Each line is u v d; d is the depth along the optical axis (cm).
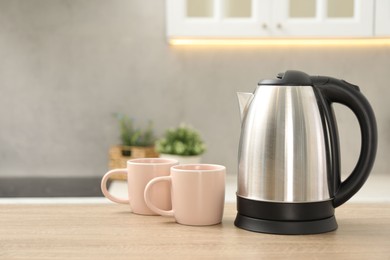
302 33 237
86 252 78
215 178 93
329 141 91
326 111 91
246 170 91
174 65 258
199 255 76
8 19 255
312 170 88
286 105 88
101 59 258
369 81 258
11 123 260
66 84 259
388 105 259
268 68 257
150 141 256
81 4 255
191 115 260
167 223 95
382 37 241
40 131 260
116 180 237
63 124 260
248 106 94
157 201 100
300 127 88
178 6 236
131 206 103
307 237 86
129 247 80
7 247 80
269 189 88
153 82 259
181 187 93
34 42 256
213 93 259
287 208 87
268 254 77
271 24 236
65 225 94
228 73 258
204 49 257
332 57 258
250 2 239
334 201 90
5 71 257
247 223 91
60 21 256
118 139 261
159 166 100
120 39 257
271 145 88
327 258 75
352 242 83
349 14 239
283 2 235
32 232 89
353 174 91
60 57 257
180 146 222
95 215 102
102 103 259
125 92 259
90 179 250
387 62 257
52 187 229
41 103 259
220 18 237
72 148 261
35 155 261
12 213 103
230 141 260
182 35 237
